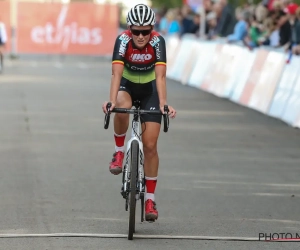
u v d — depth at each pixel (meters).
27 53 55.53
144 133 11.73
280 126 23.98
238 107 28.64
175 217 12.81
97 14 56.00
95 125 23.25
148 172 11.80
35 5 55.19
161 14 55.25
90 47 56.19
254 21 30.16
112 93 11.65
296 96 24.41
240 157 18.66
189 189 15.02
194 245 11.12
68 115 25.34
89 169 16.70
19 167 16.77
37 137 20.80
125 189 11.52
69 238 11.38
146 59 11.86
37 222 12.28
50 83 37.16
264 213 13.21
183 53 41.19
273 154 19.19
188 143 20.55
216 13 38.28
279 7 29.41
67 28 55.75
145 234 11.68
